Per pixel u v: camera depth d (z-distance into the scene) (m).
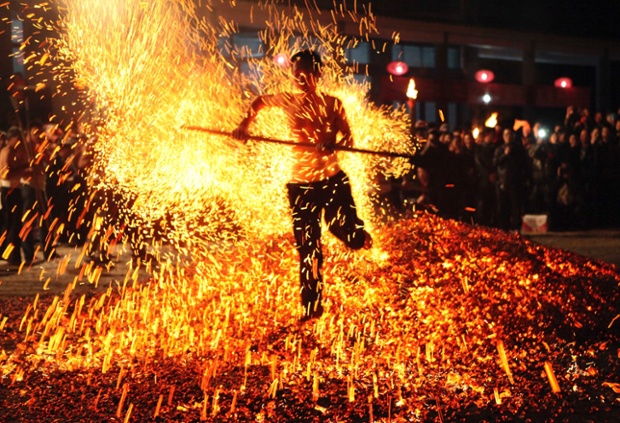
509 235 9.44
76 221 13.10
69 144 12.64
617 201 18.97
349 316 7.10
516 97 24.59
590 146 18.44
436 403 5.25
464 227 9.45
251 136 6.86
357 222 7.09
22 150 12.23
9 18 15.30
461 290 7.45
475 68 26.11
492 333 6.63
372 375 5.79
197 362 6.11
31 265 11.91
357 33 21.83
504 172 16.69
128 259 12.08
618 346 6.62
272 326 6.95
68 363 6.20
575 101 25.88
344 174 7.05
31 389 5.65
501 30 25.05
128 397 5.38
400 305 7.28
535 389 5.49
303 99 6.91
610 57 29.36
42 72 14.80
